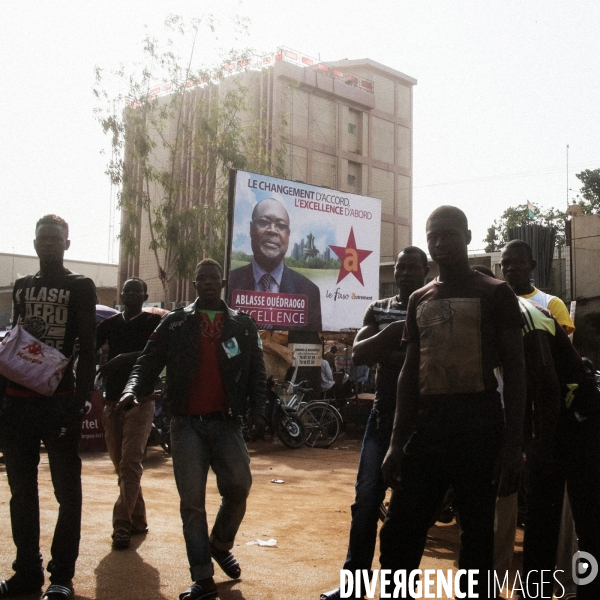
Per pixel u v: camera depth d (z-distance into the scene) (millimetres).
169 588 3924
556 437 3379
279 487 7566
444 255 2900
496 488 2779
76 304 3830
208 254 26641
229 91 28562
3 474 7480
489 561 2744
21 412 3727
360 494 3555
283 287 14531
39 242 3854
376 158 49719
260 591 3916
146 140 26812
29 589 3766
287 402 12336
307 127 45062
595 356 20562
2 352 3664
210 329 4043
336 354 17141
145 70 26938
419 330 2932
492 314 2809
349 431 13680
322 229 15359
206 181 31828
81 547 4668
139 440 4902
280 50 44219
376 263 16328
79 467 3803
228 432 3965
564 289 23562
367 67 50281
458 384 2779
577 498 3311
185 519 3697
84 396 3773
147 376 3963
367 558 3477
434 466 2846
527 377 3316
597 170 42125
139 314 5320
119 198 26422
